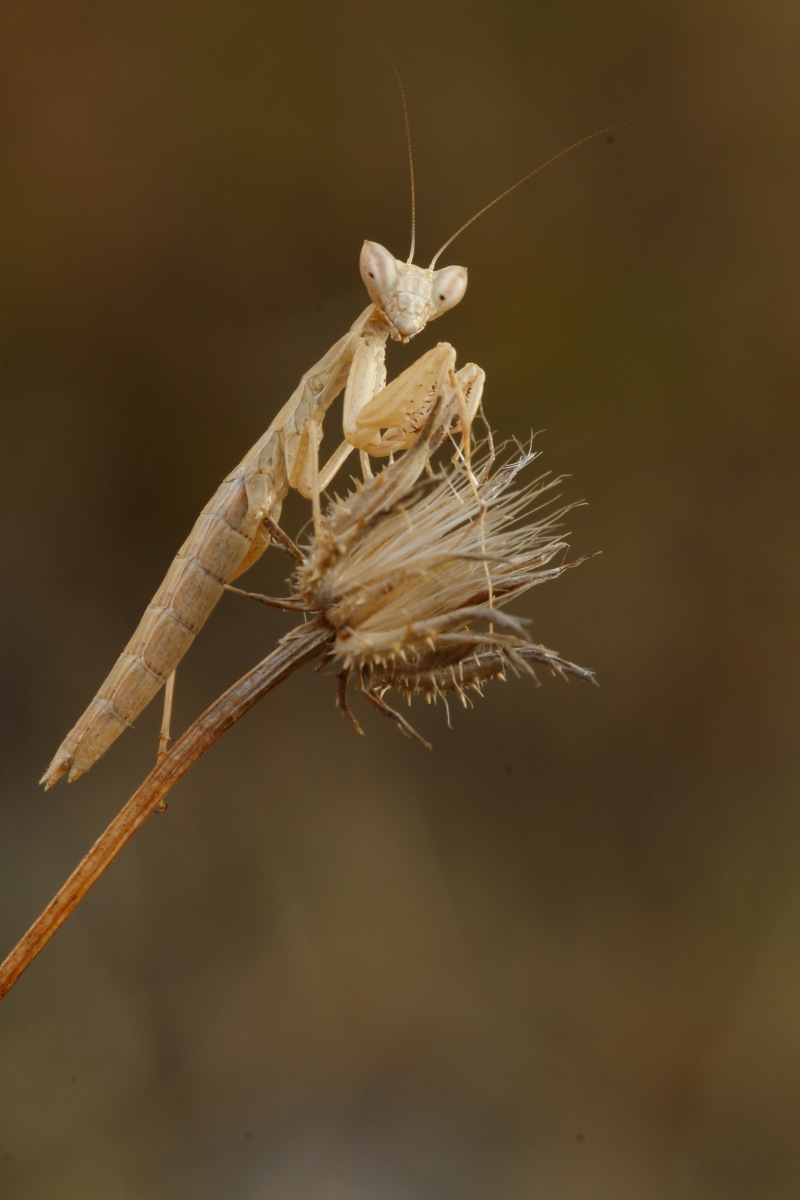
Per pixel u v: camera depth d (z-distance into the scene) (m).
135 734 0.32
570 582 0.34
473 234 0.35
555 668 0.24
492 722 0.33
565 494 0.34
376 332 0.26
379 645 0.24
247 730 0.32
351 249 0.34
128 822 0.24
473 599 0.24
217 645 0.33
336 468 0.26
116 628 0.33
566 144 0.35
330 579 0.24
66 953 0.29
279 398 0.34
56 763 0.25
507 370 0.34
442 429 0.24
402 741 0.33
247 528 0.26
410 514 0.24
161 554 0.33
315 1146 0.28
